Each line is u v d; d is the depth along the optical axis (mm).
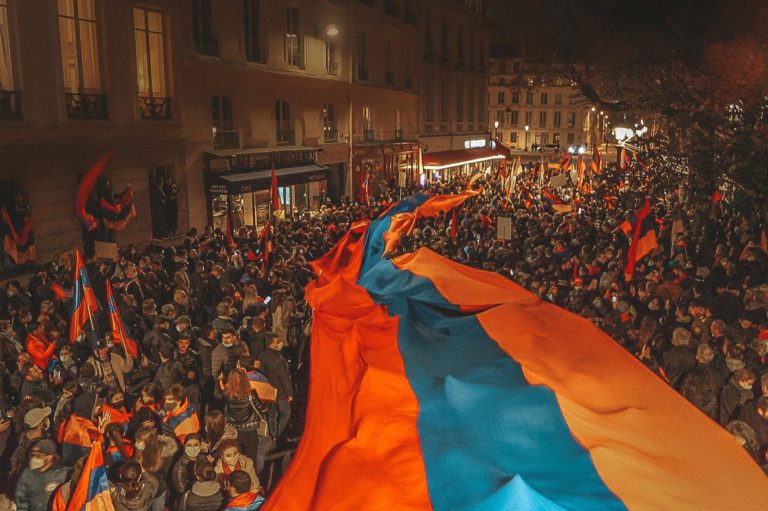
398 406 5312
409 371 5996
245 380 7230
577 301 10461
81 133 17203
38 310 11508
